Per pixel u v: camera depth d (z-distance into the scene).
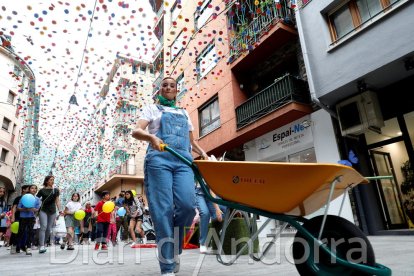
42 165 21.03
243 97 10.88
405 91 6.81
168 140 2.24
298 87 8.63
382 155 7.17
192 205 2.19
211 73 11.12
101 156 18.89
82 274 2.69
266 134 9.91
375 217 6.95
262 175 1.74
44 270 3.08
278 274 2.33
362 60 6.82
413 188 6.51
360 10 7.29
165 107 2.44
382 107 7.16
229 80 10.95
